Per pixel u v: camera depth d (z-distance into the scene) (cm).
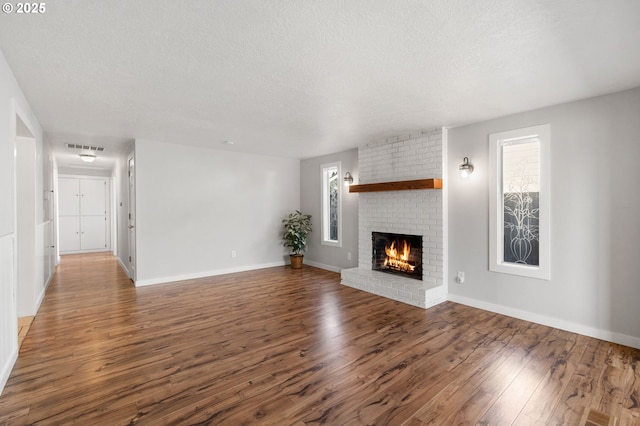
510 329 322
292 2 163
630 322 284
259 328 324
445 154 420
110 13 172
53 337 300
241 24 183
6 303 230
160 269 518
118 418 184
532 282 344
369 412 190
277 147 556
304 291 467
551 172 329
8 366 230
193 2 163
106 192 918
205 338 299
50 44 205
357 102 319
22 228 359
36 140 374
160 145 516
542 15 174
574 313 315
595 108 302
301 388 215
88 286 498
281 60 229
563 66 238
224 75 255
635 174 282
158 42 204
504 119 364
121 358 258
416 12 172
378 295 447
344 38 199
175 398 204
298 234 639
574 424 180
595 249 303
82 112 349
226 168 591
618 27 185
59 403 198
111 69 243
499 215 371
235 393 210
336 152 601
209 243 571
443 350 274
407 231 460
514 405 198
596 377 230
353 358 259
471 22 181
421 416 187
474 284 394
